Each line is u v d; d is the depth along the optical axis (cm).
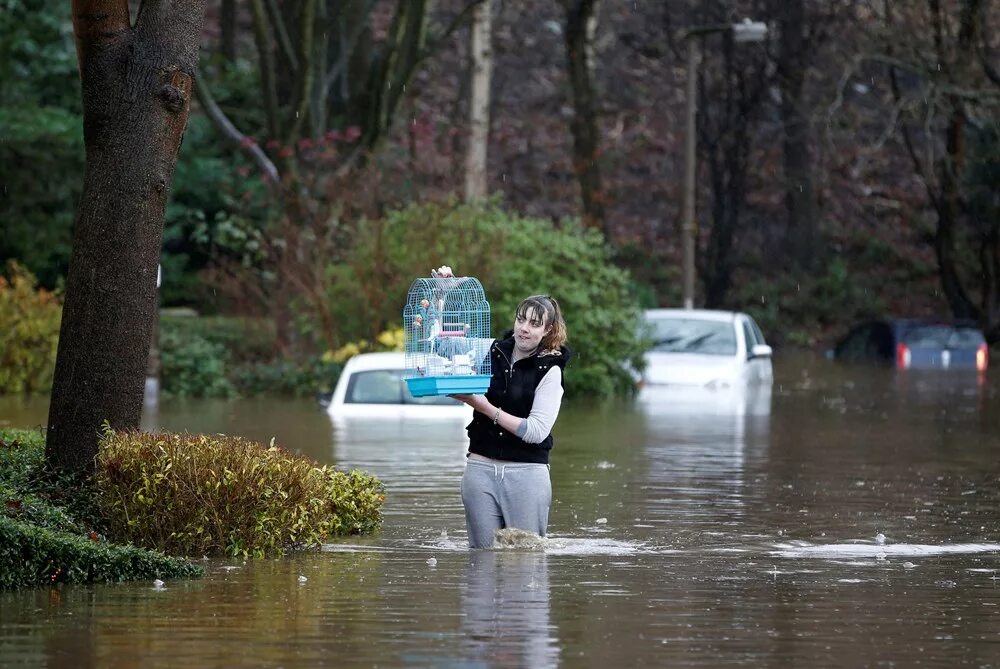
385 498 2778
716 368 6372
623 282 6519
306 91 7088
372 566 2217
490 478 2316
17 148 8169
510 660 1648
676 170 13638
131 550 2095
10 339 5962
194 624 1806
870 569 2236
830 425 4891
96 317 2453
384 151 7606
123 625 1800
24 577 2030
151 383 6009
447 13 12412
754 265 12838
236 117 9169
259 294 7531
